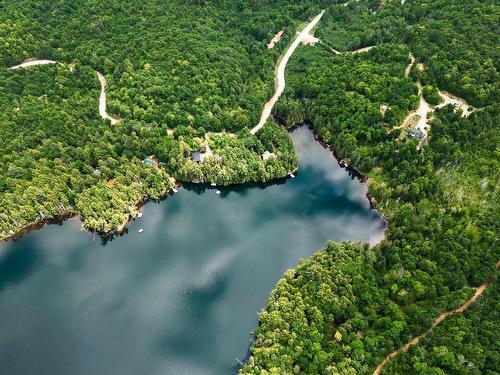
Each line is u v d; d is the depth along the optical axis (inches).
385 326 6082.7
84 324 6973.4
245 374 5767.7
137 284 7514.8
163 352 6604.3
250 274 7608.3
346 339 5974.4
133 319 7022.6
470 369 5546.3
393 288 6520.7
